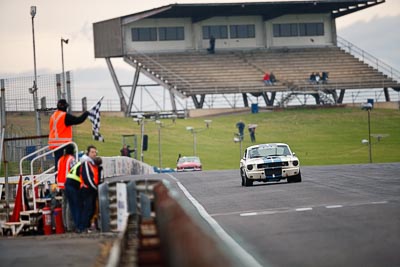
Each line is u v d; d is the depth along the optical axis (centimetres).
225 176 10588
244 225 4388
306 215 4706
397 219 4206
